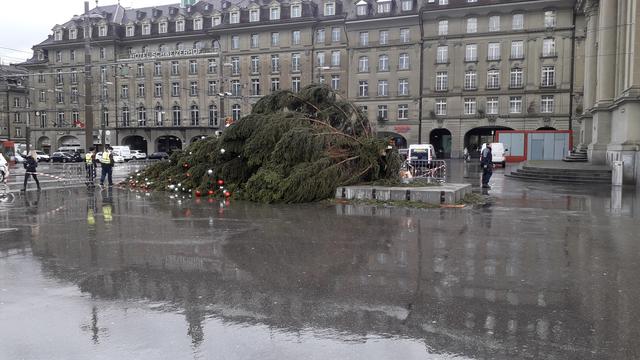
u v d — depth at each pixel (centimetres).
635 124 2261
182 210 1263
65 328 475
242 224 1043
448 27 5919
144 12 7838
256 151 1499
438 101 6028
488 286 603
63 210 1286
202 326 479
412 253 772
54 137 7938
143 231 966
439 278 636
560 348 430
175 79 7275
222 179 1564
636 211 1270
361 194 1410
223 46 7038
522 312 515
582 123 3625
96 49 7638
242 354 419
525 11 5625
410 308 528
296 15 6688
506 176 2873
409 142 6181
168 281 626
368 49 6316
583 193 1781
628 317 501
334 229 982
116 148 6194
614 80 2820
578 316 504
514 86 5731
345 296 566
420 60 6069
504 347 432
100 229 990
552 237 904
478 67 5847
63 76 7806
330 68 6569
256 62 6900
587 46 3584
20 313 515
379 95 6297
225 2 7294
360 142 1559
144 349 429
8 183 2338
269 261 723
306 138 1432
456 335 457
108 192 1802
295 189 1373
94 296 569
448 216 1156
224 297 564
